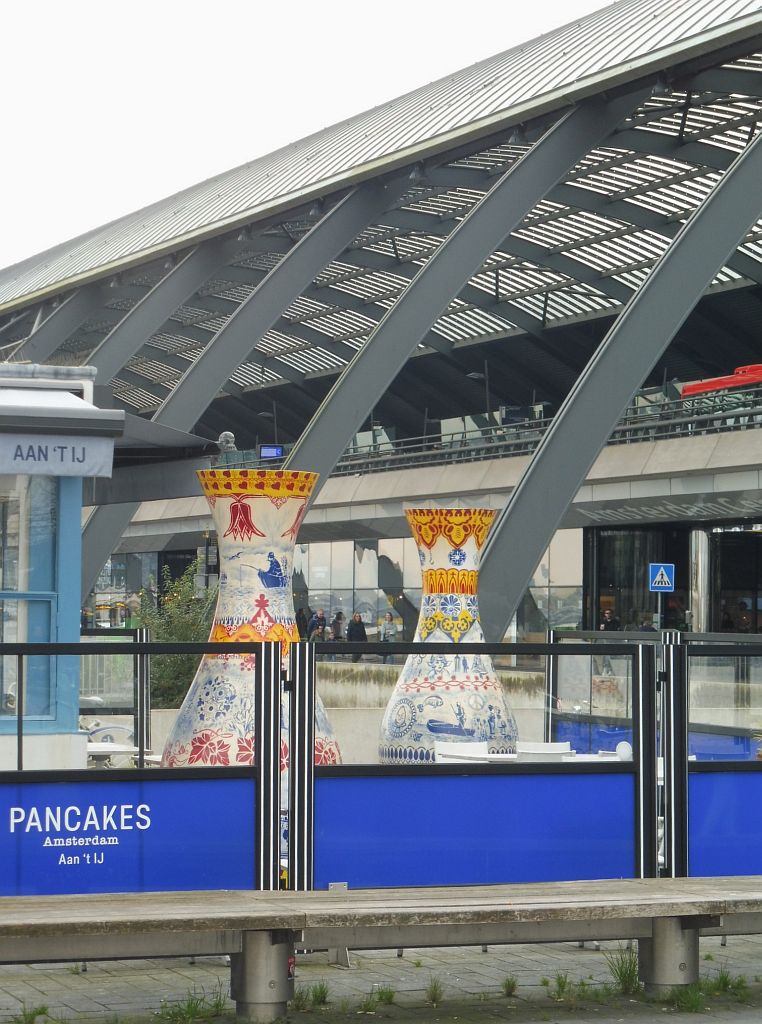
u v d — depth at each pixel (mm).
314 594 51594
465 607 13664
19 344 35812
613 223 40281
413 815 7844
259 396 67438
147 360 62375
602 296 45938
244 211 35438
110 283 41875
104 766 10117
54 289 42969
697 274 18766
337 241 31906
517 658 12211
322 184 33094
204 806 7594
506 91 30188
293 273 30938
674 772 8289
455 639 13477
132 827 7484
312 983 7664
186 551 62906
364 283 48344
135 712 9977
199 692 10195
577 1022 6809
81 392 11234
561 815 8078
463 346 53688
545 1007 7148
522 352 53281
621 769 8203
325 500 47969
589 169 35156
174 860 7531
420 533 13805
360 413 22891
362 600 48625
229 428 72812
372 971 8055
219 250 37062
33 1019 6605
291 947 6840
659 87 26516
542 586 42844
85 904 6734
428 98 35062
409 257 43875
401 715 12469
